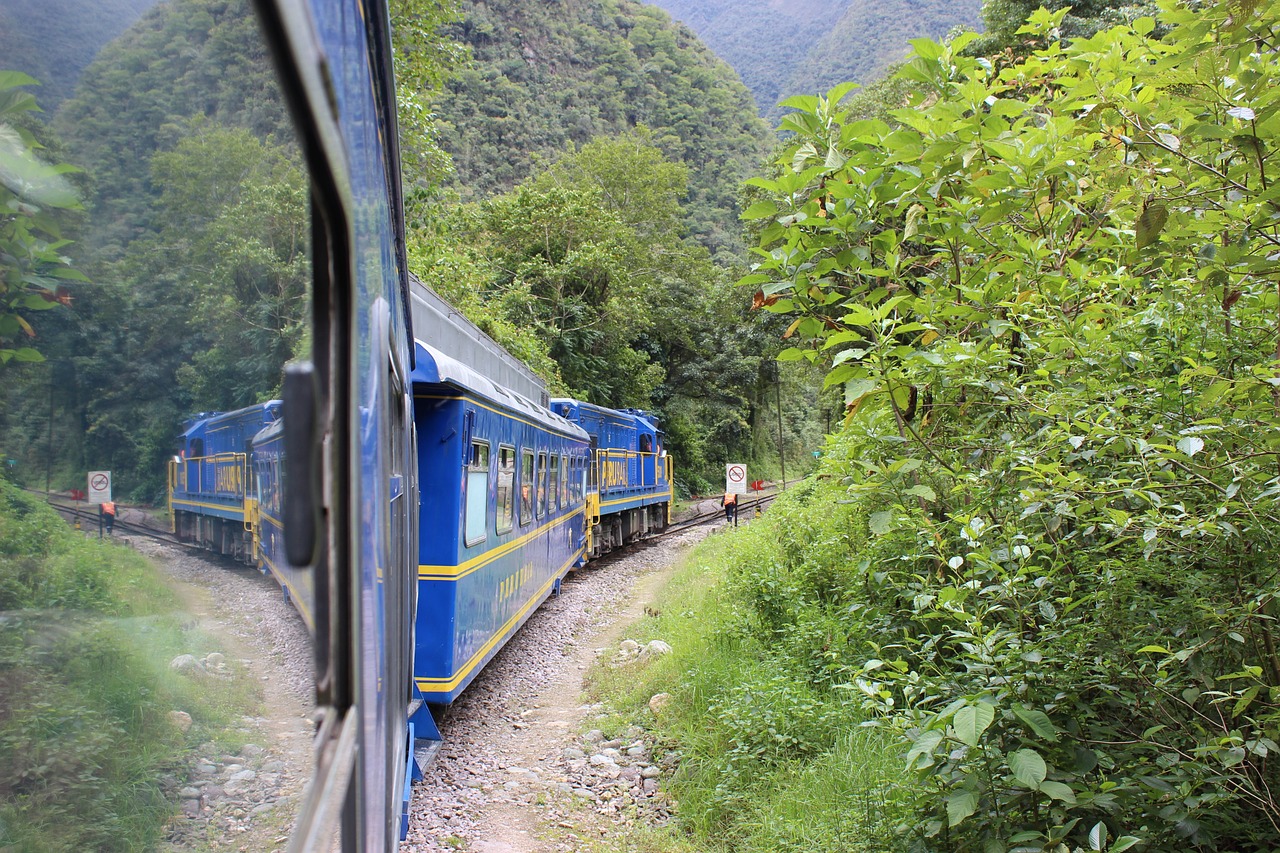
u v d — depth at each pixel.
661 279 39.16
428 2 13.45
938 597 3.61
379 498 2.05
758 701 6.56
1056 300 4.00
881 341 3.81
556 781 6.45
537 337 27.72
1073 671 3.43
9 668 0.97
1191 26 3.37
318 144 1.07
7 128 0.95
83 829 1.01
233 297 1.24
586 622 12.35
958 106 3.93
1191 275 3.97
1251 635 3.31
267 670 1.24
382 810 2.17
